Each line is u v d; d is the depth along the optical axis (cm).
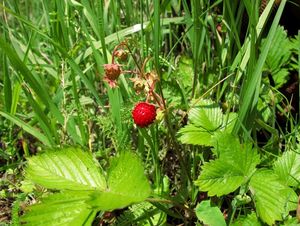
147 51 15
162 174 15
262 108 16
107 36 17
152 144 14
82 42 18
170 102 16
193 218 14
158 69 14
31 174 12
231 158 12
